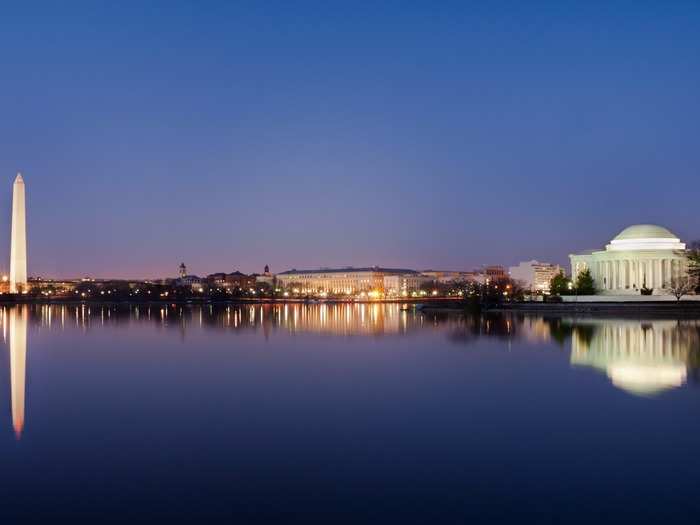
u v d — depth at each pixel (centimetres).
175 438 3525
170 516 2448
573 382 5244
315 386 5166
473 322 13850
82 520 2419
